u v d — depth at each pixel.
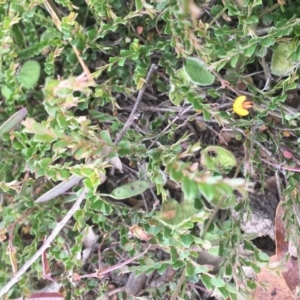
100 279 0.25
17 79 0.24
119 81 0.24
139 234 0.22
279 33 0.20
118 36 0.25
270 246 0.25
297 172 0.23
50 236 0.22
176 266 0.21
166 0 0.20
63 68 0.26
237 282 0.20
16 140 0.23
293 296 0.23
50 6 0.22
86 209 0.22
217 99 0.24
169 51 0.24
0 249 0.25
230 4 0.20
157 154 0.22
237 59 0.21
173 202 0.22
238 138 0.23
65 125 0.19
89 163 0.20
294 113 0.22
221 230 0.22
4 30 0.22
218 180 0.15
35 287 0.26
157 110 0.25
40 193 0.24
